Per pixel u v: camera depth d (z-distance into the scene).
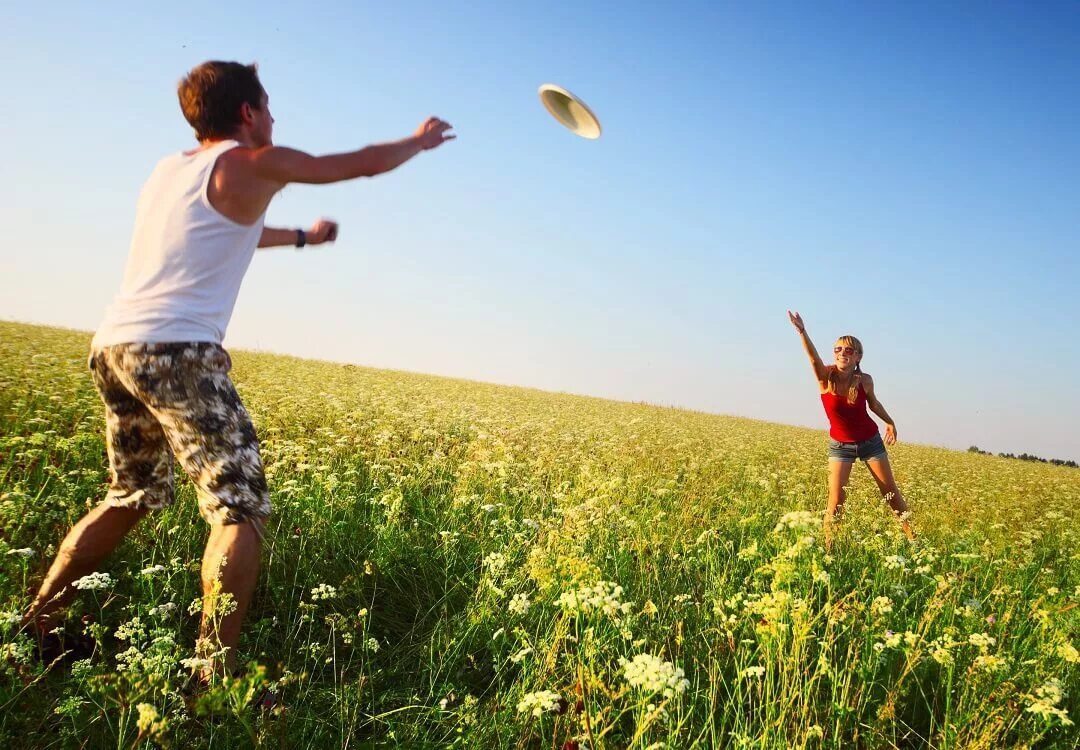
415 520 5.14
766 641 2.97
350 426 8.60
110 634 3.30
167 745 2.17
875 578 4.45
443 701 2.92
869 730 2.95
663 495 6.86
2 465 5.27
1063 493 12.98
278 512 4.85
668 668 2.37
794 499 7.81
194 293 2.89
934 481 12.62
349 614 3.67
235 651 2.85
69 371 9.88
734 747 2.75
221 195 2.88
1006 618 3.77
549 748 2.75
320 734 2.71
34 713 2.57
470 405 15.55
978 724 2.84
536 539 4.81
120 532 3.17
